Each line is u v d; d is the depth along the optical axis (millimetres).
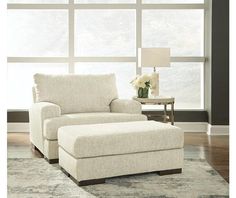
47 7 6586
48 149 4277
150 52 5602
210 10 6277
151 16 6680
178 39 6711
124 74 6730
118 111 5027
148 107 6762
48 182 3502
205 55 6641
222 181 3521
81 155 3365
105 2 6668
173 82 6734
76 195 3100
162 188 3299
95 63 6715
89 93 5090
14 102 6727
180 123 6645
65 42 6691
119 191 3213
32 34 6672
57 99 4945
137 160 3609
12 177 3678
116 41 6711
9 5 6570
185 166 4125
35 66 6707
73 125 4062
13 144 5469
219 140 5781
